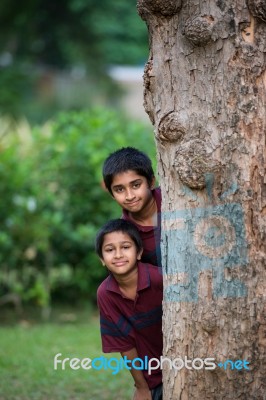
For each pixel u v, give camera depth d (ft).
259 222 12.78
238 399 12.86
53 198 31.71
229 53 12.82
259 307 12.75
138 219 15.29
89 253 31.63
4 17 79.10
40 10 85.92
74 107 82.12
